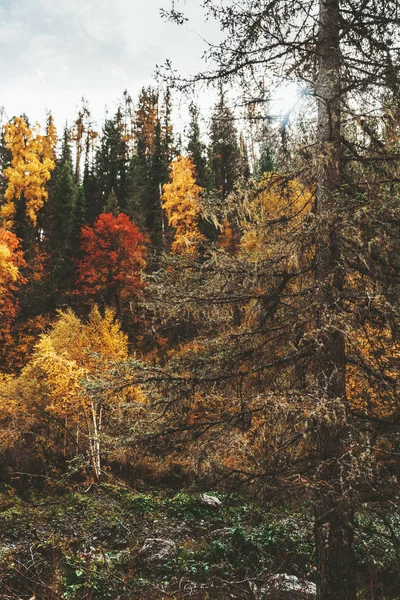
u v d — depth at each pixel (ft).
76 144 256.32
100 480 53.88
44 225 162.71
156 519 42.01
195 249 19.61
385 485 14.73
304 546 27.89
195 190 108.58
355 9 20.31
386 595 20.07
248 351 19.49
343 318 16.44
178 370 19.26
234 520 35.91
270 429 16.53
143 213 149.59
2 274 98.89
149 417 19.12
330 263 18.42
